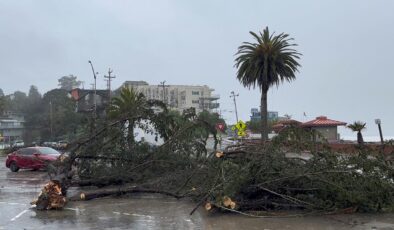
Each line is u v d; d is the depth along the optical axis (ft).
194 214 40.57
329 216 38.40
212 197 40.50
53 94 452.35
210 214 40.22
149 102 62.75
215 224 35.94
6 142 411.13
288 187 40.11
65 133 329.31
